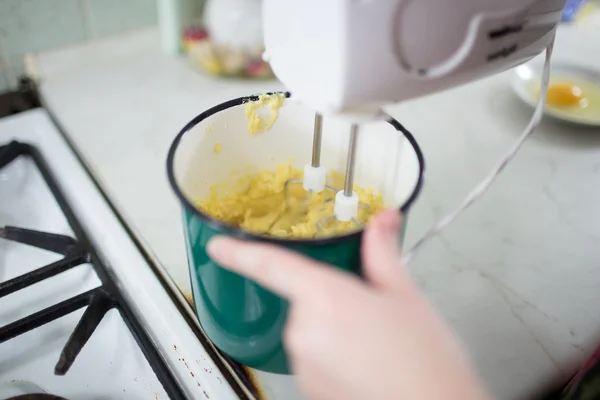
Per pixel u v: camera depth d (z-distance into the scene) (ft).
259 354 1.10
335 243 0.88
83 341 1.18
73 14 2.15
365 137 1.19
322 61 0.81
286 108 1.23
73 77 2.22
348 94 0.81
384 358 0.71
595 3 2.84
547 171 1.83
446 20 0.80
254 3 2.08
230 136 1.21
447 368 0.72
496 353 1.25
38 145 1.83
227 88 2.18
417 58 0.81
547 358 1.24
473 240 1.56
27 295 1.42
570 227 1.62
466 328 1.31
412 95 0.85
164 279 1.39
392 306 0.76
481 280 1.44
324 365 0.74
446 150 1.92
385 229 0.88
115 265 1.39
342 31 0.76
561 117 1.94
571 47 2.55
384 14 0.76
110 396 1.22
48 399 1.12
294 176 1.34
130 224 1.56
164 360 1.19
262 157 1.30
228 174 1.28
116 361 1.26
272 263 0.81
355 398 0.72
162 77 2.24
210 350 1.21
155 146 1.86
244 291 0.97
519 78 2.19
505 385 1.18
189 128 1.09
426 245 1.53
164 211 1.60
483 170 1.83
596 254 1.53
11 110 2.06
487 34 0.85
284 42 0.89
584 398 1.02
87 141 1.87
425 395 0.69
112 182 1.70
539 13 0.91
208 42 2.23
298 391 1.14
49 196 1.66
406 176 1.10
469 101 2.19
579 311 1.36
